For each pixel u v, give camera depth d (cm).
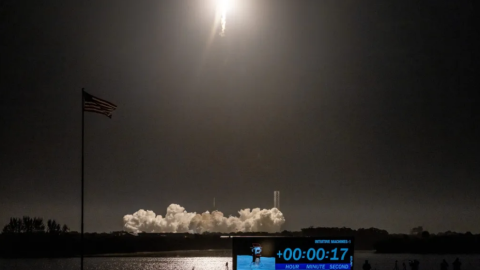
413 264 15362
